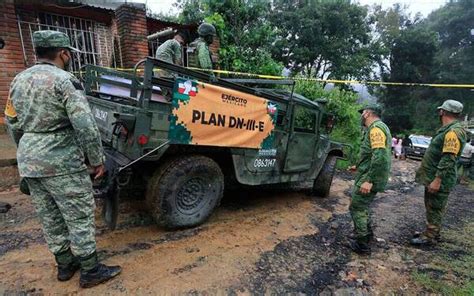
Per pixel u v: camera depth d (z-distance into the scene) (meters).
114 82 3.17
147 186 2.96
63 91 1.90
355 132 8.90
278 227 3.52
